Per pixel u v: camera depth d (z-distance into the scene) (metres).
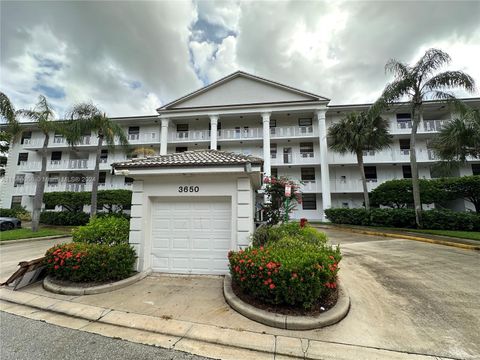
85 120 14.50
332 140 17.88
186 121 23.44
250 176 5.92
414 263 6.62
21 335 3.37
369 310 4.02
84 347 3.07
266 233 6.36
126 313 3.97
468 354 2.89
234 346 3.10
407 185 15.22
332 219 17.53
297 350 2.98
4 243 11.21
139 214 6.00
